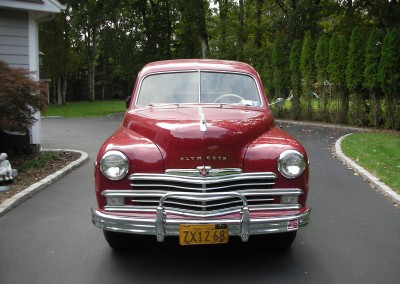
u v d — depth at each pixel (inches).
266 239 190.7
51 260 175.9
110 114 1134.4
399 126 644.7
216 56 1059.9
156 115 188.4
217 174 157.0
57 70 1546.5
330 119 799.1
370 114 698.2
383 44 634.2
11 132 390.3
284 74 905.5
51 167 351.3
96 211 159.6
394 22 781.9
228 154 159.9
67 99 2112.5
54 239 199.2
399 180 297.3
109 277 160.6
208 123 169.5
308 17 968.3
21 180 303.6
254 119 184.5
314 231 210.4
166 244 193.6
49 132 665.6
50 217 231.3
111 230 155.6
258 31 1134.4
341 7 935.0
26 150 407.5
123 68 1214.9
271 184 159.9
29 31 424.8
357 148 438.6
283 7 1080.8
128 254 182.4
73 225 218.4
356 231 210.1
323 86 801.6
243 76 222.1
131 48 1210.0
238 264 172.1
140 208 156.8
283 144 166.9
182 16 1117.7
